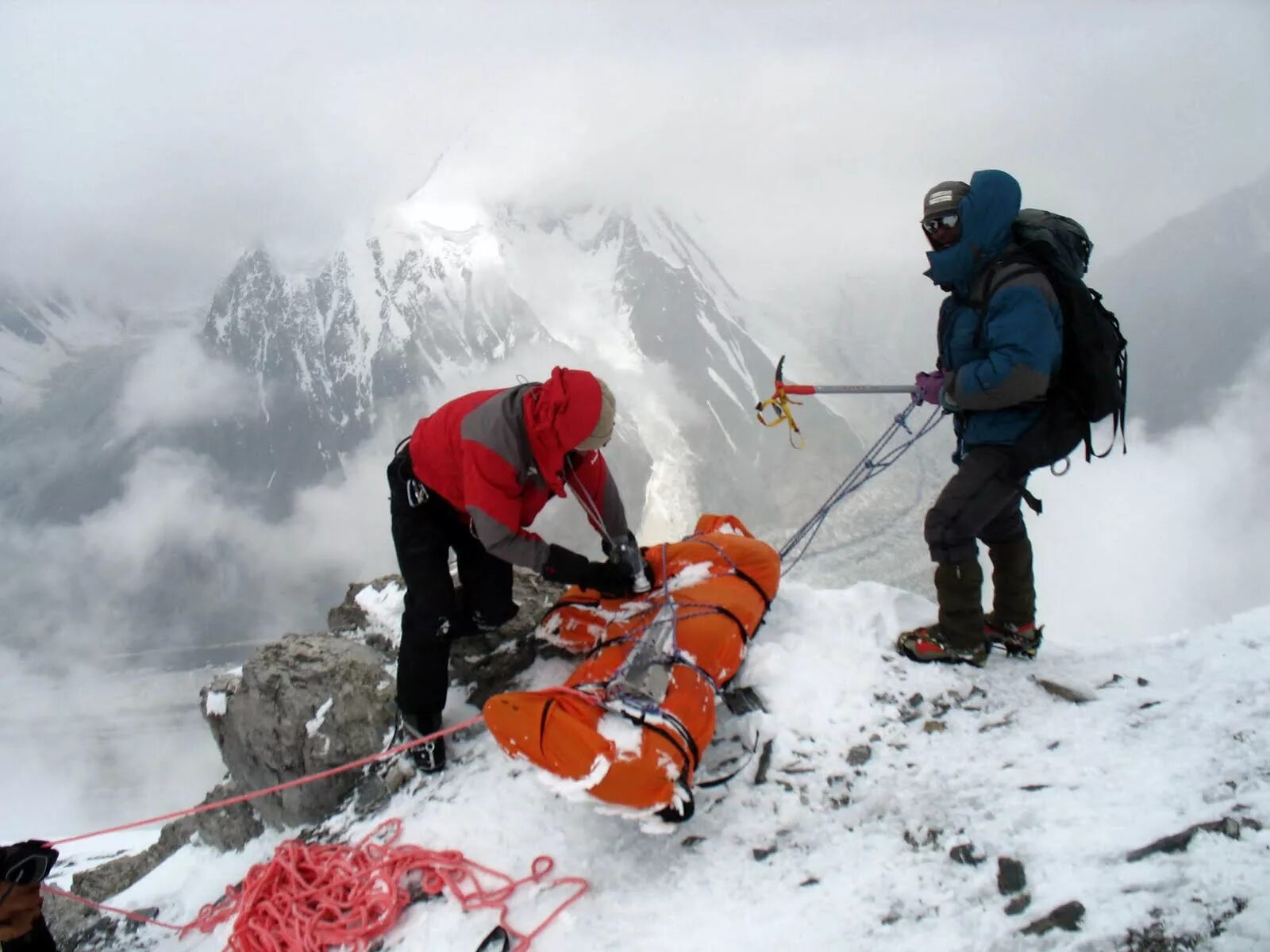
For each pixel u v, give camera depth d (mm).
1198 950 2029
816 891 2574
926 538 3486
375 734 3795
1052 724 3166
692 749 2848
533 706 2900
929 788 2916
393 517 3545
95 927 3834
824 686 3502
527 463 3098
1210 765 2754
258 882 3084
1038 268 3051
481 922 2705
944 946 2232
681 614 3480
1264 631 3701
